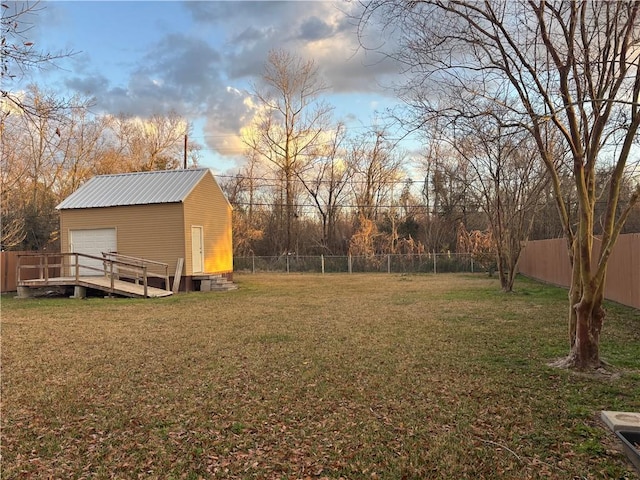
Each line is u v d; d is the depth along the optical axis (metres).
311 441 4.05
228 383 5.71
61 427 4.48
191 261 18.16
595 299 5.88
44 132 6.13
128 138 34.59
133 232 18.19
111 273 15.64
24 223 22.48
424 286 18.53
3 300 15.26
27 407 5.02
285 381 5.73
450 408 4.73
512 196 15.38
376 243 31.42
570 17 5.58
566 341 7.56
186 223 17.94
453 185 33.09
